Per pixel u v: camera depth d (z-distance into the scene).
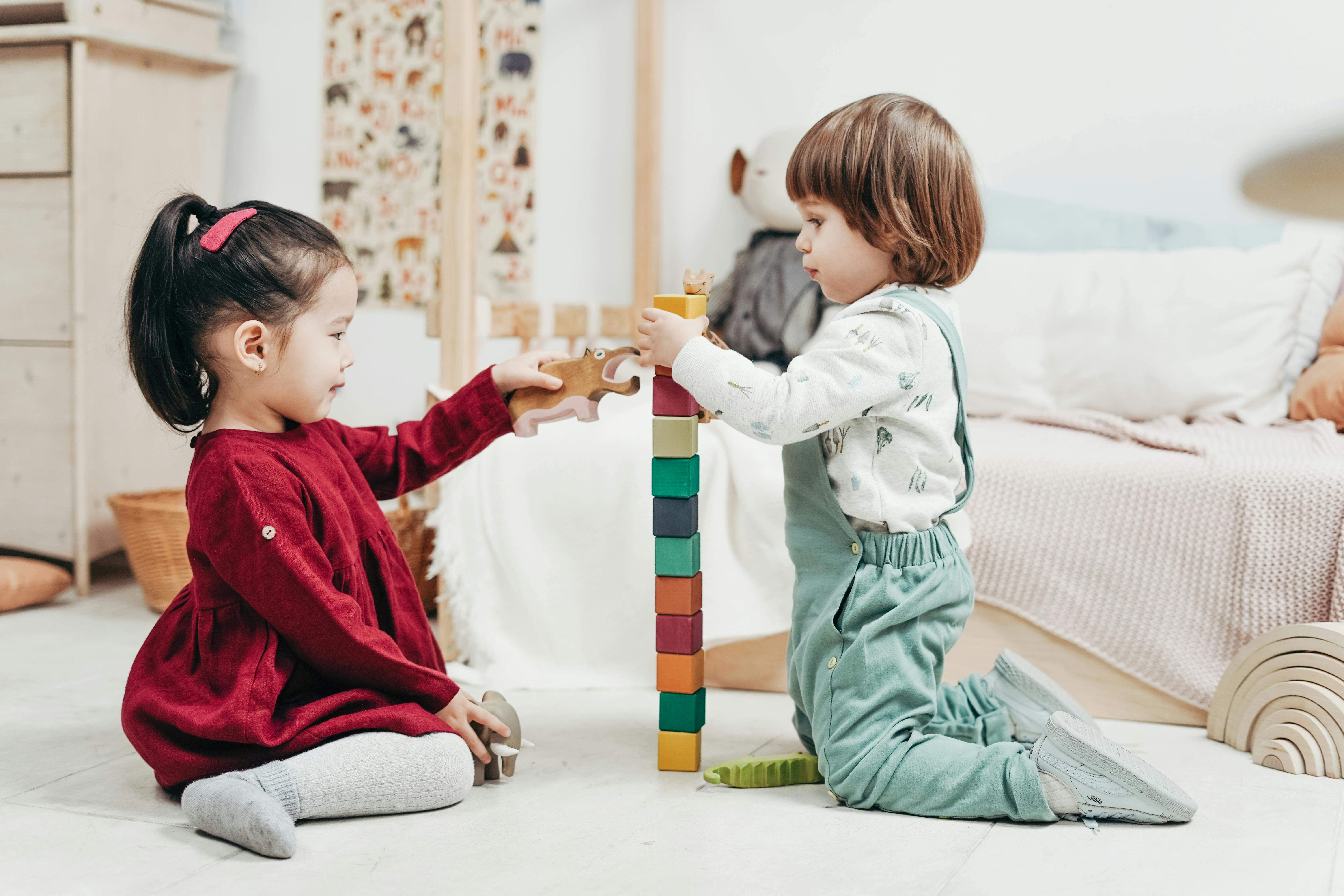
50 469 1.86
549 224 2.11
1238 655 1.12
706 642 1.30
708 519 1.31
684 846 0.85
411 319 2.15
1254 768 1.06
